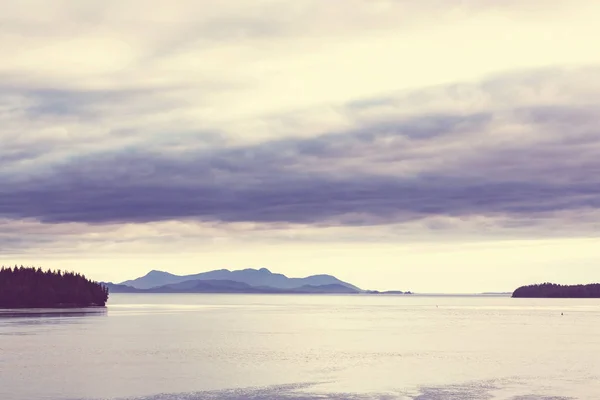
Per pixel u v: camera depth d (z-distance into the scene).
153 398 55.66
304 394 57.12
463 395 56.59
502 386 60.97
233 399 55.12
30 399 55.47
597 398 55.34
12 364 76.44
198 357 83.44
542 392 57.91
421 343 104.62
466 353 89.19
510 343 104.75
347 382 63.25
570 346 99.25
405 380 64.44
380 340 111.06
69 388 60.00
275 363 77.38
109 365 75.50
